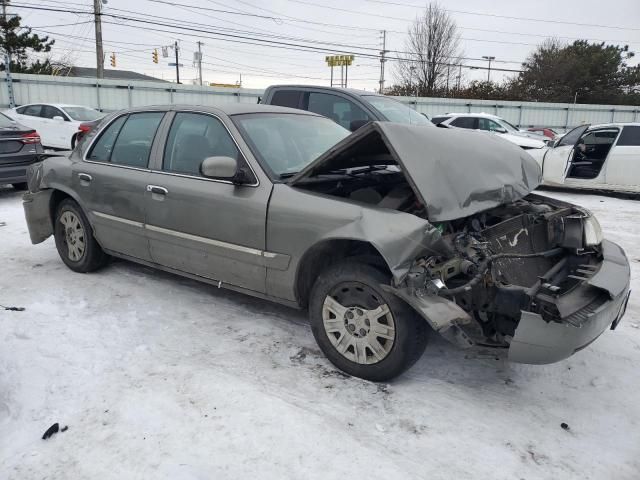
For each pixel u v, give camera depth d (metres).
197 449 2.69
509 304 2.99
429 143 3.46
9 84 22.66
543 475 2.56
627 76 50.50
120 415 2.95
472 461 2.64
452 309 2.96
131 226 4.53
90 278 5.11
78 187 4.94
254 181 3.73
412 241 3.02
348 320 3.34
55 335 3.87
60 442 2.74
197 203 3.97
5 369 3.42
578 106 28.88
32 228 5.55
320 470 2.55
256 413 2.98
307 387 3.26
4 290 4.78
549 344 2.84
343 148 3.36
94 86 23.98
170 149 4.33
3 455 2.67
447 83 41.75
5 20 34.81
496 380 3.40
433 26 40.50
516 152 4.25
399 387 3.28
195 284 4.98
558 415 3.05
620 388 3.33
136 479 2.49
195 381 3.29
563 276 3.41
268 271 3.69
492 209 3.97
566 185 10.62
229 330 4.04
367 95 8.52
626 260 3.58
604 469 2.62
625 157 9.85
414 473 2.55
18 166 9.00
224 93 25.80
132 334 3.93
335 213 3.31
